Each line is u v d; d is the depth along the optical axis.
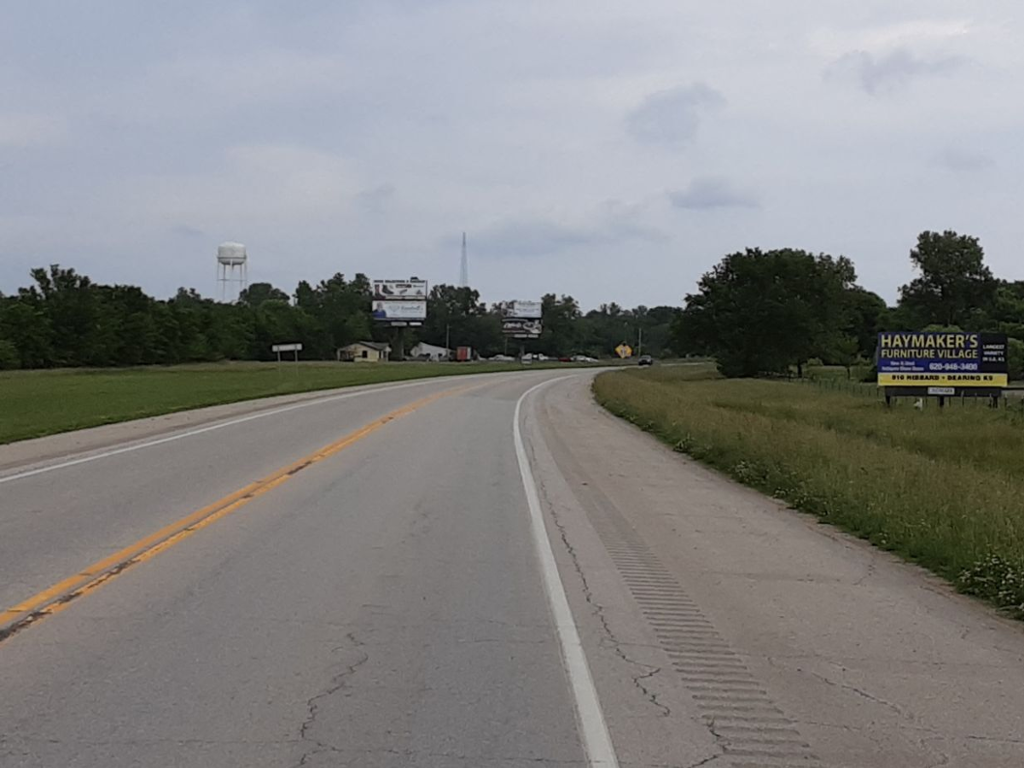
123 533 11.01
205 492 14.34
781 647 7.41
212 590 8.48
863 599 9.11
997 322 107.50
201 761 4.95
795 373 108.00
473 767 4.98
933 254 127.44
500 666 6.61
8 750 5.03
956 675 6.86
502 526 12.27
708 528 12.94
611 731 5.53
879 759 5.29
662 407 34.31
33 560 9.52
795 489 15.84
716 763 5.15
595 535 11.98
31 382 57.19
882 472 15.97
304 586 8.73
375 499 14.14
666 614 8.24
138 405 34.16
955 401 47.94
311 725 5.46
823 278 100.00
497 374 91.38
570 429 30.36
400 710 5.73
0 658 6.50
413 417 32.12
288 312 144.50
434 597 8.48
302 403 38.19
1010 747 5.52
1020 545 10.03
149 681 6.11
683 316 101.50
